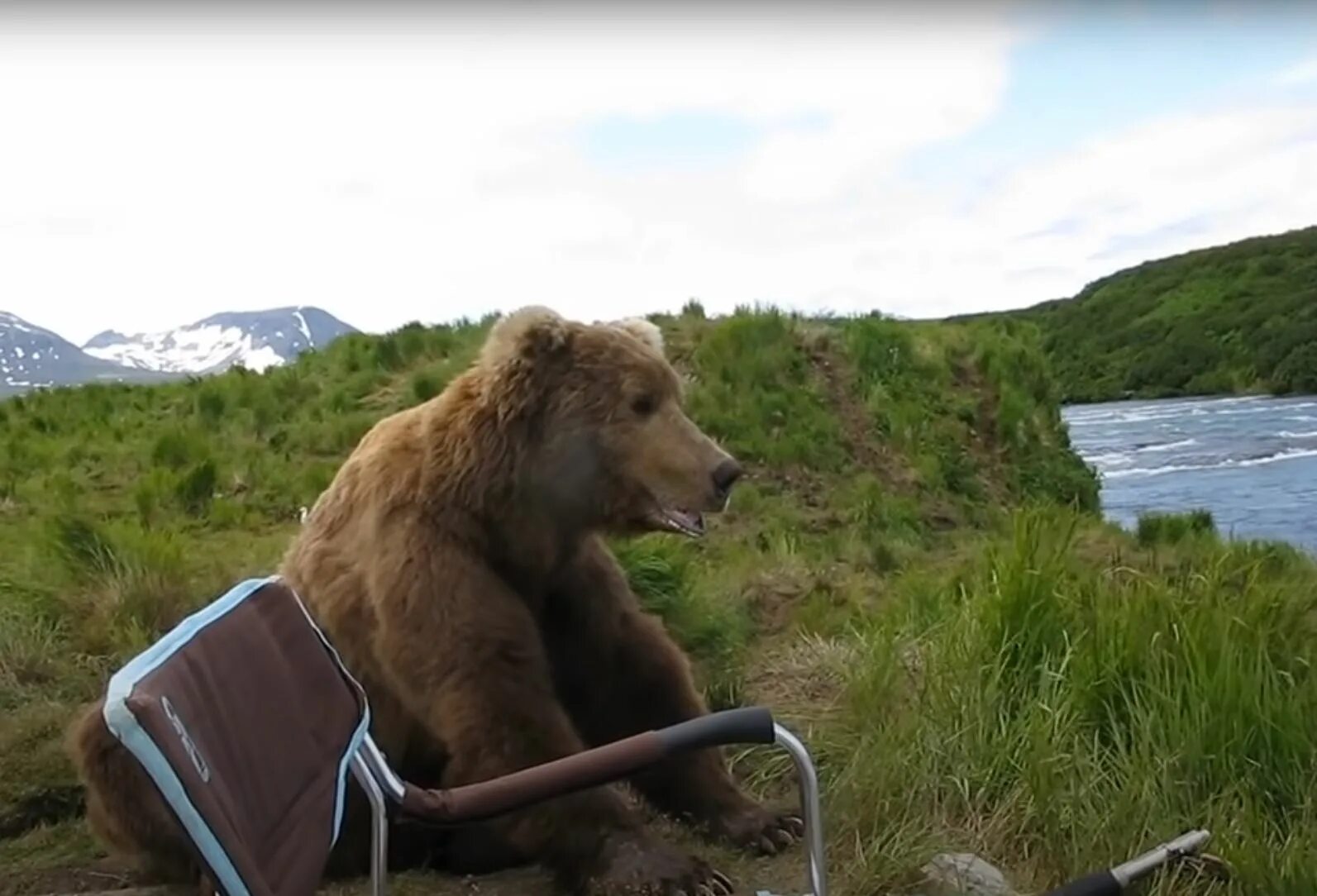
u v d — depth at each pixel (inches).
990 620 193.9
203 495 418.0
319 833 94.6
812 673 223.5
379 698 159.9
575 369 159.5
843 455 496.7
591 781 106.9
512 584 163.6
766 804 170.1
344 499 169.2
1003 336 625.6
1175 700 169.9
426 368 542.6
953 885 145.6
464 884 160.7
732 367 523.5
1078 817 153.3
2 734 202.1
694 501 156.5
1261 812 156.1
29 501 427.2
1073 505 390.3
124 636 243.8
